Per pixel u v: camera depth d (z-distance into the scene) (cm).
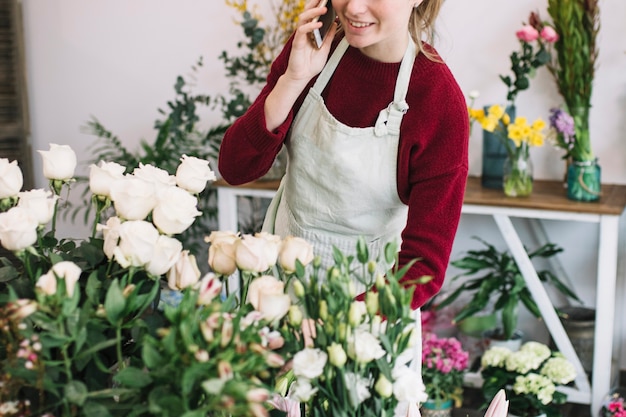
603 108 363
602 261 329
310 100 199
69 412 114
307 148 204
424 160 190
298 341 123
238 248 128
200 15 416
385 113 191
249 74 379
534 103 372
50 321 113
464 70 377
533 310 357
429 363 341
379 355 116
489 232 390
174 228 130
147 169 142
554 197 340
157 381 109
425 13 187
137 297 119
